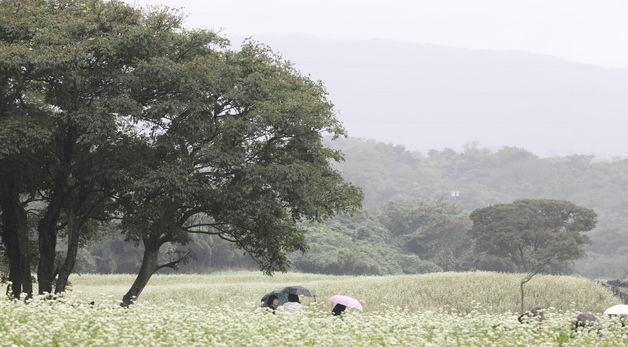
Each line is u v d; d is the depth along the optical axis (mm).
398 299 48375
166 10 31875
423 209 143250
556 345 17625
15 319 16250
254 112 30125
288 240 35219
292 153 32406
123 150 29578
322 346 15703
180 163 29750
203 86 30203
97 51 29438
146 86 29938
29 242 37156
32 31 28359
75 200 32656
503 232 111000
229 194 30438
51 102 31406
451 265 130625
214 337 15641
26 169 30219
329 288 53062
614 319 20891
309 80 35125
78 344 14398
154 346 14531
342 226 127062
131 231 31328
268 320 18172
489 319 21672
